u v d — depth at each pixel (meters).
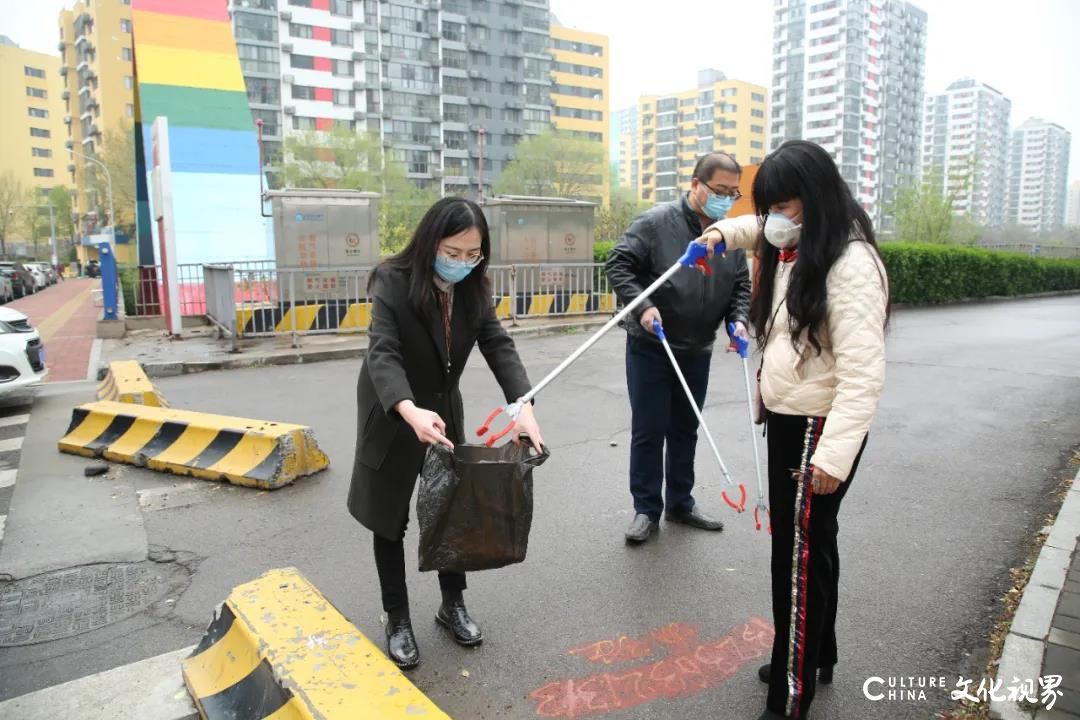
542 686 2.60
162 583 3.46
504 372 2.74
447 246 2.46
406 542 3.84
